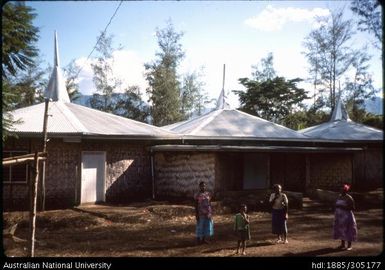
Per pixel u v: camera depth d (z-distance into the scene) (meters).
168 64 42.06
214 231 12.42
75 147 17.38
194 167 18.08
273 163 22.00
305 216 15.34
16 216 13.47
